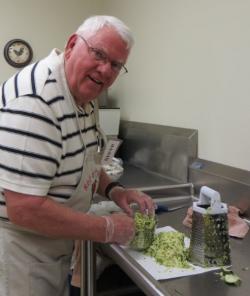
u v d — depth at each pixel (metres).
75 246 1.37
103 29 1.01
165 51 2.09
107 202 1.50
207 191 1.06
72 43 1.07
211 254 1.04
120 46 1.02
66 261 1.34
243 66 1.53
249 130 1.52
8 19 2.70
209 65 1.73
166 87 2.10
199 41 1.79
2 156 0.96
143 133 2.31
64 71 1.07
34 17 2.76
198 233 1.05
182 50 1.93
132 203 1.33
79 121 1.12
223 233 1.05
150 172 2.21
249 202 1.49
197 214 1.06
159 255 1.08
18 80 1.03
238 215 1.47
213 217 1.04
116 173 2.14
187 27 1.88
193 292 0.92
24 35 2.75
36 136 0.96
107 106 2.66
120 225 1.11
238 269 1.06
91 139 1.22
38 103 0.97
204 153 1.81
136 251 1.14
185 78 1.92
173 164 2.00
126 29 1.04
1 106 1.01
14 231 1.15
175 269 1.03
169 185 1.83
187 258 1.08
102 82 1.06
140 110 2.42
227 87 1.63
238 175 1.57
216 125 1.71
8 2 2.69
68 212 1.04
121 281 1.71
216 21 1.67
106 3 2.87
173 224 1.42
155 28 2.18
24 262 1.19
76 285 1.41
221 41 1.64
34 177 0.97
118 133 2.57
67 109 1.06
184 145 1.89
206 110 1.77
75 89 1.07
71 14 2.87
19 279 1.19
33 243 1.19
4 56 2.72
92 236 1.06
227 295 0.92
